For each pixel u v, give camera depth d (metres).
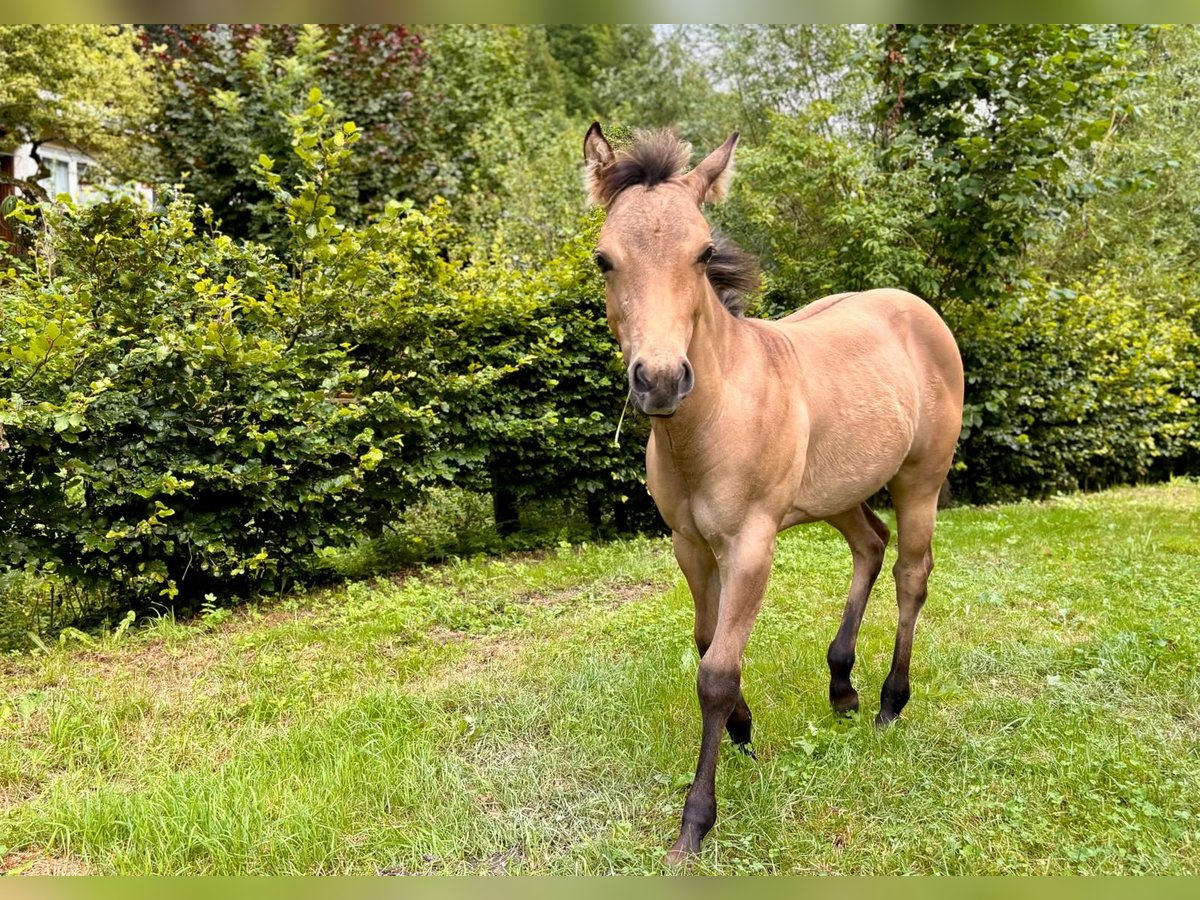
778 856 2.54
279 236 8.95
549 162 12.95
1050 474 10.30
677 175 2.48
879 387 3.23
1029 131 7.73
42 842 2.65
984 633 4.44
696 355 2.45
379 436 5.98
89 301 5.09
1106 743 3.08
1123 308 11.10
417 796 2.84
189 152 9.77
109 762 3.18
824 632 4.50
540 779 3.00
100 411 4.73
